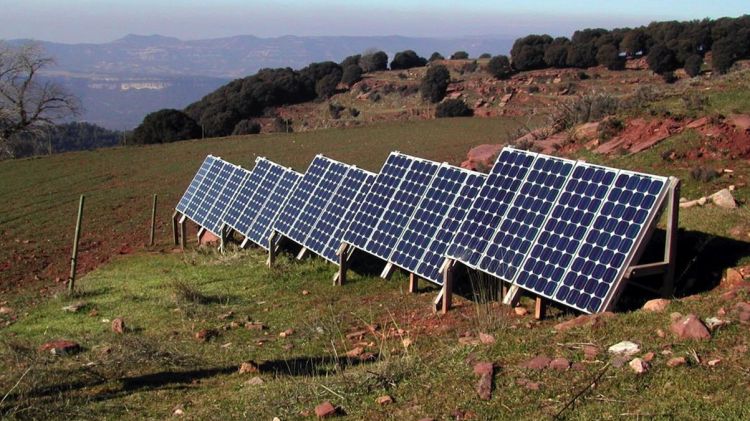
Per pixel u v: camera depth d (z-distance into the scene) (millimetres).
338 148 58688
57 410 10602
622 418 8297
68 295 20484
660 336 10203
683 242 15922
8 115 71375
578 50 112688
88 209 40188
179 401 10961
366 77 136750
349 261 19344
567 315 13680
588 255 13164
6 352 13469
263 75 134875
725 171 21141
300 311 16719
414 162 19422
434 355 11250
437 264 16125
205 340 14695
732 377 8805
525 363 10031
